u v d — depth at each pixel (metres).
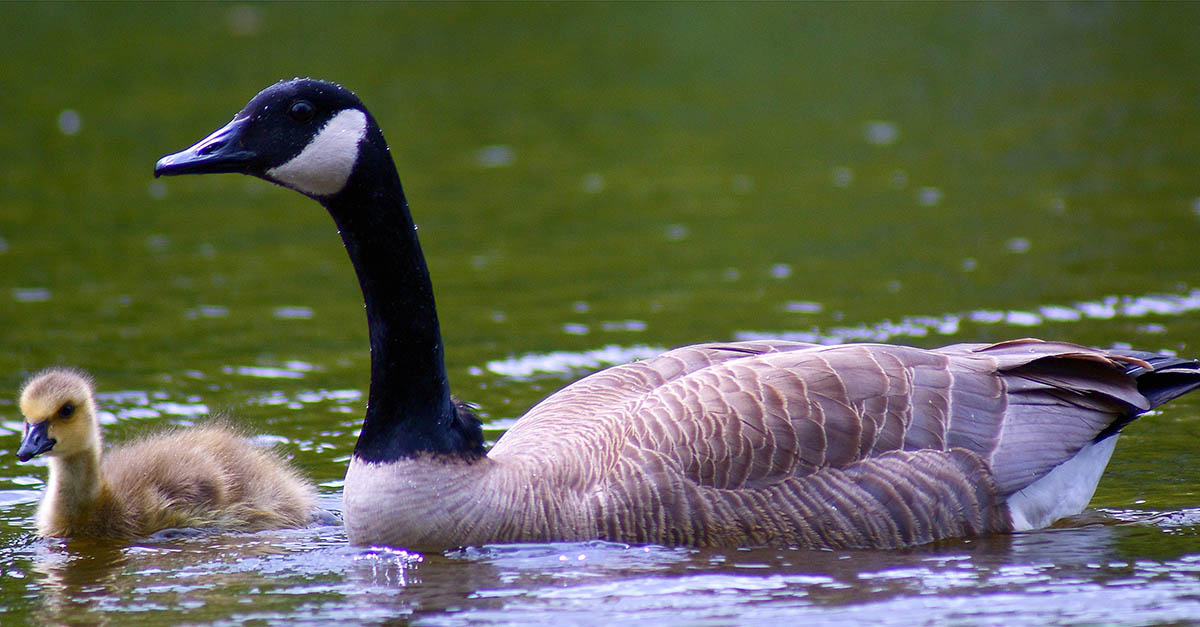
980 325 15.81
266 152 9.96
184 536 11.13
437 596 9.28
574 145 27.75
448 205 23.39
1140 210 20.86
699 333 16.06
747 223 21.56
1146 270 17.75
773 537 9.95
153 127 28.73
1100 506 10.97
